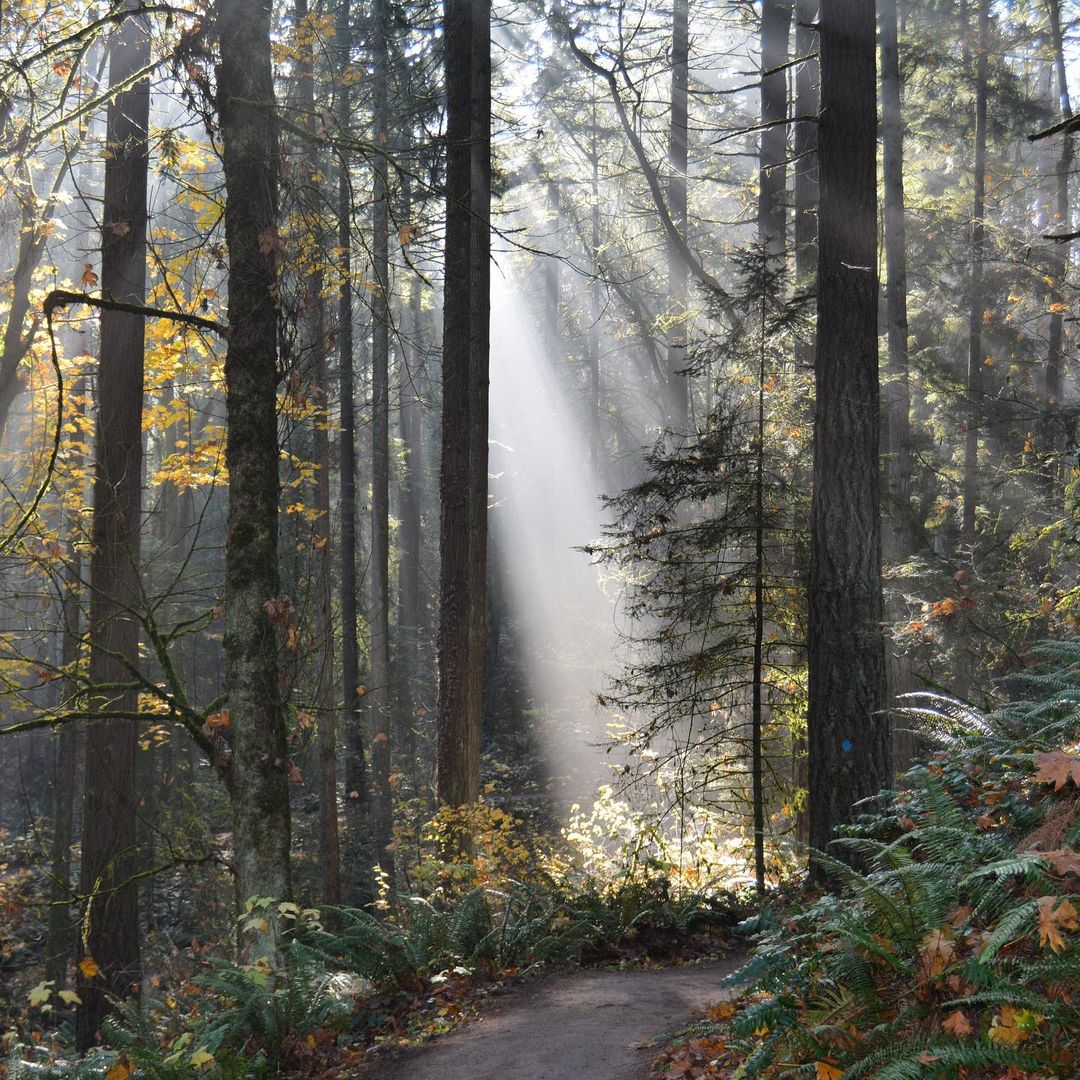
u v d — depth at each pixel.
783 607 12.10
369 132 19.52
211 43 8.40
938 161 25.22
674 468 11.91
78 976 11.17
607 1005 7.12
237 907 7.98
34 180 12.29
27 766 25.56
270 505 8.47
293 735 9.34
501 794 24.25
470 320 15.22
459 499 14.74
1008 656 12.80
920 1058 3.21
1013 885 4.00
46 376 12.98
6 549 10.02
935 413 20.95
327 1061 6.80
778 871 11.16
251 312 8.45
